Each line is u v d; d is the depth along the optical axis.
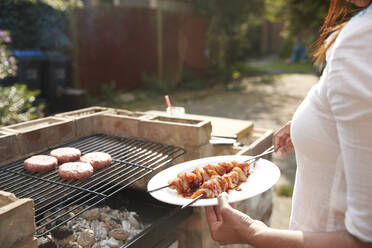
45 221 1.78
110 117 2.33
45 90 6.73
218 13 11.69
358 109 0.75
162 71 10.61
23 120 4.40
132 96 9.06
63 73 6.85
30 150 2.00
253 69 14.80
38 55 6.36
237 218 1.03
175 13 10.72
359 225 0.77
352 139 0.77
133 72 9.70
